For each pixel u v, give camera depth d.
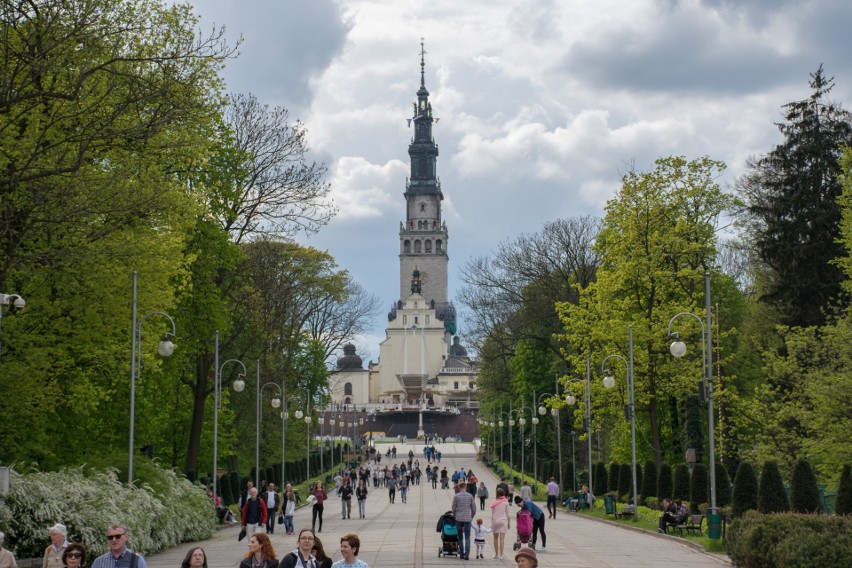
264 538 16.62
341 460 131.50
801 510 38.31
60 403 38.72
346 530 47.03
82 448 42.78
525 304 83.31
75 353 38.53
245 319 61.53
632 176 60.50
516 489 87.88
